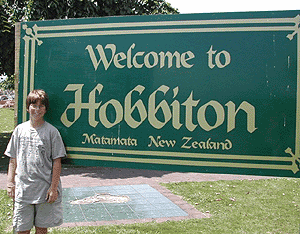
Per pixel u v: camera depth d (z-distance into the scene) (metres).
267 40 2.69
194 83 2.79
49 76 2.99
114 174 7.74
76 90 2.96
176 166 2.79
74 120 2.96
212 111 2.76
